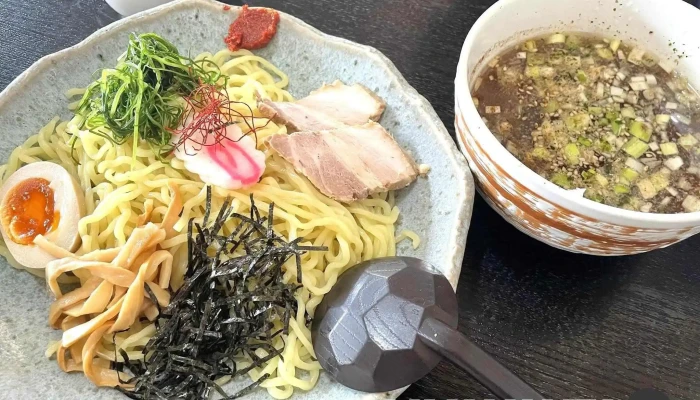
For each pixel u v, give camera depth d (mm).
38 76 305
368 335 246
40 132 303
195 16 337
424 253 290
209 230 278
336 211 305
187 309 263
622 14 302
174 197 281
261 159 297
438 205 296
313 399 262
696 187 268
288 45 343
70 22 370
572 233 258
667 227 234
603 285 296
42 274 280
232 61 340
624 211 233
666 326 286
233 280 270
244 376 270
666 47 301
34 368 254
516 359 275
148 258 266
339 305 263
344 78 337
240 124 314
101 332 258
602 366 275
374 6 386
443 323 235
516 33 302
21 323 266
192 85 311
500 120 286
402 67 361
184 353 259
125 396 255
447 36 376
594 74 300
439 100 350
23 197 287
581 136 281
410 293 251
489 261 301
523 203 260
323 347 259
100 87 295
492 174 265
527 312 288
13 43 355
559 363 275
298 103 324
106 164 295
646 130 283
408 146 316
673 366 276
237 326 264
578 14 305
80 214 288
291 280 286
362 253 306
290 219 294
